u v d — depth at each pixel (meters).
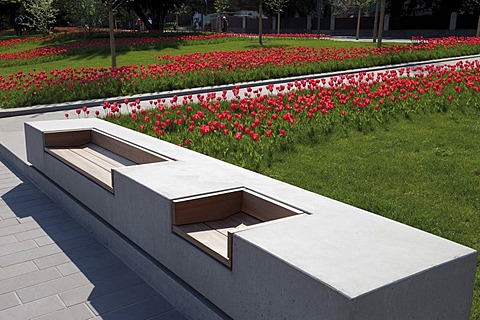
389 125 8.51
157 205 3.76
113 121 9.25
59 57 24.66
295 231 2.98
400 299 2.40
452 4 45.38
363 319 2.28
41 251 4.66
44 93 13.02
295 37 36.16
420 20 45.66
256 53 20.56
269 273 2.69
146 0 42.38
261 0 29.94
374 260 2.59
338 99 9.98
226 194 3.78
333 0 59.50
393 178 6.11
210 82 14.71
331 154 7.10
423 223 4.84
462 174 6.13
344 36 47.44
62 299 3.81
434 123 8.59
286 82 15.39
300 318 2.52
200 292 3.41
